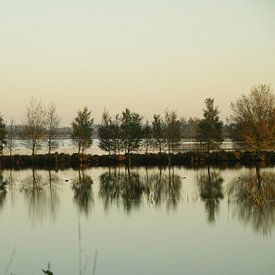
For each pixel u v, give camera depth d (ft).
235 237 68.64
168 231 73.67
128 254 61.16
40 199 108.68
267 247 63.00
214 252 61.41
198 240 67.67
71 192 119.85
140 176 155.33
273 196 101.40
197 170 170.30
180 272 53.42
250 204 94.17
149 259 58.80
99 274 53.21
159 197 108.06
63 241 68.69
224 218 81.97
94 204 100.53
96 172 172.45
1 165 205.36
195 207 93.61
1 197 112.47
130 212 90.33
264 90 199.31
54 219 85.10
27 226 79.51
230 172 158.61
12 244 67.41
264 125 194.59
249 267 54.80
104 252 62.28
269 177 137.69
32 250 63.98
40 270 54.95
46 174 166.81
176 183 133.49
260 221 78.48
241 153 202.59
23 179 150.51
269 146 197.67
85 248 64.59
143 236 70.85
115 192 118.83
